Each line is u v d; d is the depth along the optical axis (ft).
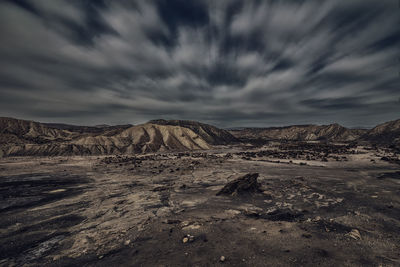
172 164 232.73
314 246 46.11
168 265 39.34
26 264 42.09
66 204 86.22
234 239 50.21
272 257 41.39
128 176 158.51
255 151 435.12
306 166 211.00
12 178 151.23
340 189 110.52
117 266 39.78
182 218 66.95
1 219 69.05
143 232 55.88
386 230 56.18
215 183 131.54
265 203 85.81
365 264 38.60
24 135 482.28
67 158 304.50
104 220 66.64
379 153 315.78
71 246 49.26
